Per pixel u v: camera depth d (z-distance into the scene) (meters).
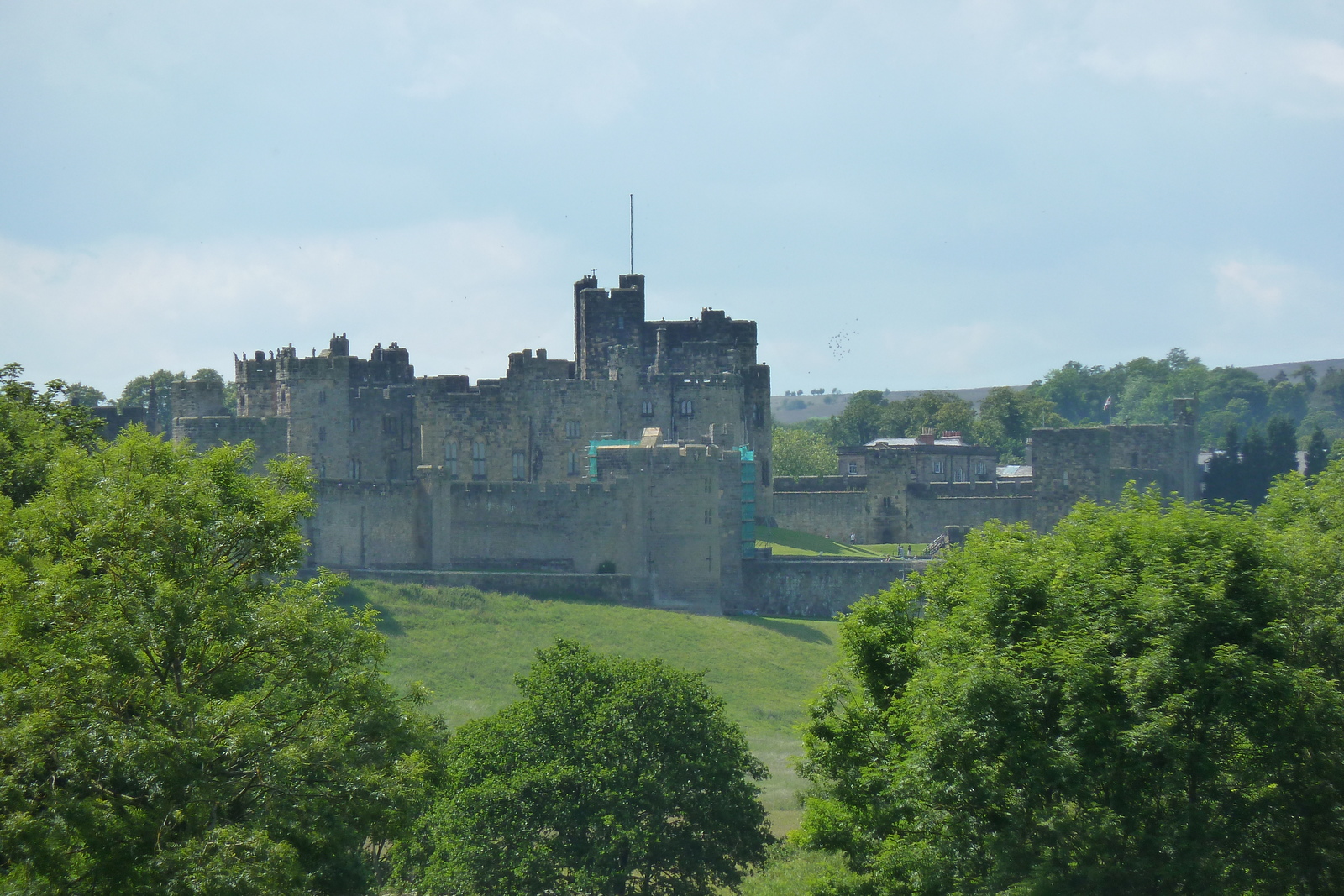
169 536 181.50
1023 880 199.50
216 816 179.25
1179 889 196.75
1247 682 197.75
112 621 172.25
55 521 188.00
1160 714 196.25
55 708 167.12
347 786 184.88
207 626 178.62
